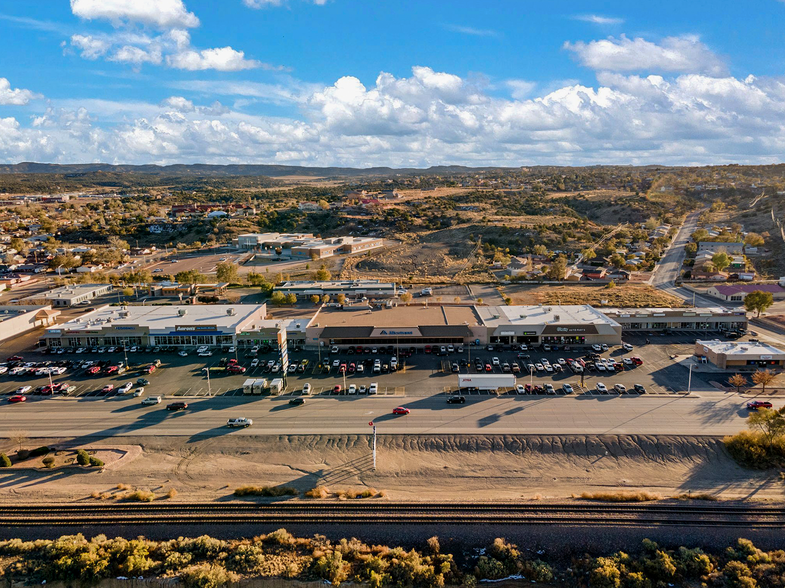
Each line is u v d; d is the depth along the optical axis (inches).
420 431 3230.8
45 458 2965.1
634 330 5152.6
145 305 5807.1
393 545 2406.5
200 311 5290.4
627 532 2432.3
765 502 2613.2
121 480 2824.8
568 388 3725.4
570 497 2691.9
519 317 4985.2
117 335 4736.7
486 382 3676.2
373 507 2573.8
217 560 2308.1
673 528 2452.0
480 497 2687.0
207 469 2915.8
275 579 2217.0
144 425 3351.4
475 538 2422.5
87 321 5007.4
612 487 2797.7
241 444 3137.3
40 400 3693.4
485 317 5002.5
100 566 2239.2
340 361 4379.9
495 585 2239.2
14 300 6584.6
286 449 3095.5
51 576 2228.1
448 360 4384.8
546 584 2242.9
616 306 6013.8
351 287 6761.8
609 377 3988.7
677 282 7347.4
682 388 3784.5
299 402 3592.5
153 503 2610.7
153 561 2299.5
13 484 2792.8
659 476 2876.5
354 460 2997.0
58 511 2568.9
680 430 3198.8
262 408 3553.2
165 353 4589.1
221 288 7007.9
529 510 2556.6
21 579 2235.5
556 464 2972.4
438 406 3550.7
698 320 5137.8
